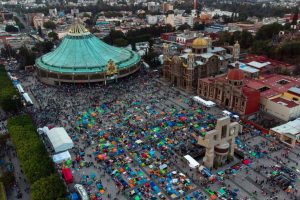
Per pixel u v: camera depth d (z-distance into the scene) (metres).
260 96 183.25
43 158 127.81
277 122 170.62
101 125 168.38
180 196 116.94
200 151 143.62
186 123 169.62
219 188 121.31
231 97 183.50
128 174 129.12
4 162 137.12
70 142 145.12
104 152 143.62
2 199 112.31
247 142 152.50
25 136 142.38
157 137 156.12
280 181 123.12
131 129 163.62
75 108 189.25
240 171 132.00
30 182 116.94
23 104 193.12
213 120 173.12
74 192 117.94
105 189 120.62
